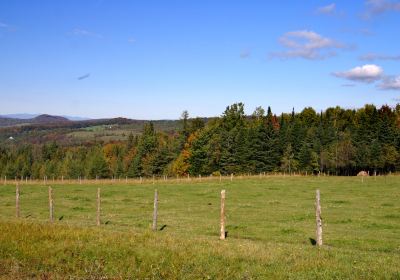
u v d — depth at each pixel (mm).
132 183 69312
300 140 122875
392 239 22031
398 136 117000
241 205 38719
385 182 66688
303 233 24125
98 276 15016
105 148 177125
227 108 141250
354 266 14836
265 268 15016
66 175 158625
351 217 30828
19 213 34844
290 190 54219
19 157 180875
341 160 111875
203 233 24125
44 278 14820
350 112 170250
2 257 17203
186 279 14484
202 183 67312
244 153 114750
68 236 20000
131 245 18172
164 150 127688
